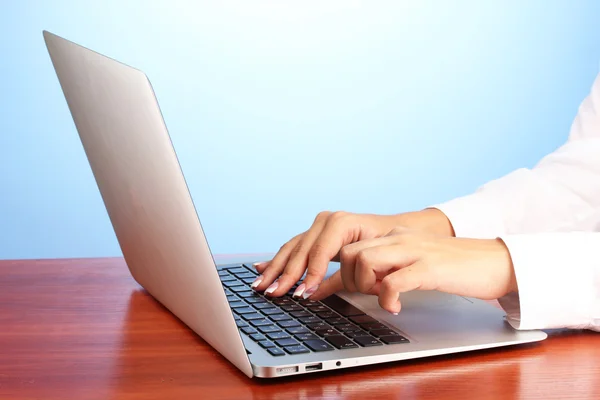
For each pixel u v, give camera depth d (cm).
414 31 457
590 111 129
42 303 97
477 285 86
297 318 86
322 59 455
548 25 458
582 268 86
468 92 462
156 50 445
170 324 89
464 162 466
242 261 117
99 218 440
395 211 468
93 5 438
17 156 433
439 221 114
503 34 459
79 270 114
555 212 118
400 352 76
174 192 69
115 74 74
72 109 95
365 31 455
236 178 458
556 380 74
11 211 435
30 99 430
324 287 94
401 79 459
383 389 70
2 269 115
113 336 84
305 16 451
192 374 73
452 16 457
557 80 462
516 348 82
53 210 438
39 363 76
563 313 85
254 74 452
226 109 453
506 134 466
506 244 88
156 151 70
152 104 67
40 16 432
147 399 68
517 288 87
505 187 120
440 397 69
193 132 453
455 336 82
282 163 459
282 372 70
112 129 81
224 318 71
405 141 465
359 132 461
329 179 464
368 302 94
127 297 100
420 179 466
